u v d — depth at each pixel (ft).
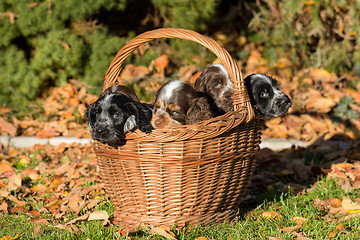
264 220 17.31
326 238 15.64
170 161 15.21
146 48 36.27
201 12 37.45
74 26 34.42
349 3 34.14
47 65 33.68
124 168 15.98
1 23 32.35
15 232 16.61
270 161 24.77
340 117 30.86
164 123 16.69
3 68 32.96
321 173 22.75
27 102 33.65
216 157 15.62
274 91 18.58
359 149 27.25
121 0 34.14
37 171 23.82
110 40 34.37
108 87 18.49
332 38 35.47
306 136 29.19
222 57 15.60
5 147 28.37
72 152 27.20
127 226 16.61
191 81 33.42
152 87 33.42
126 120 15.37
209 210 16.63
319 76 33.55
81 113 31.30
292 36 35.83
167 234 15.15
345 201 18.38
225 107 18.71
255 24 39.17
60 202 19.58
